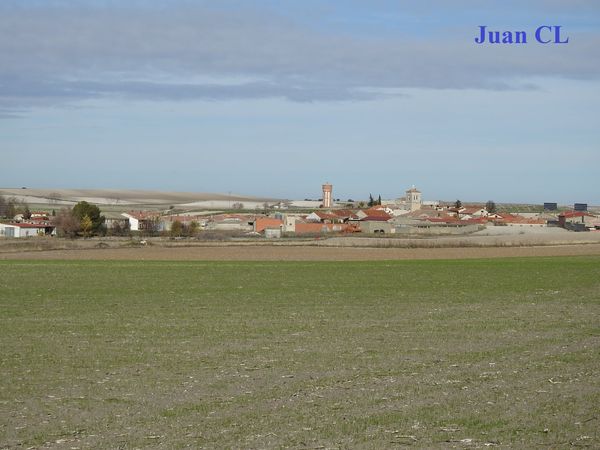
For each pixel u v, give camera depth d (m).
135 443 15.38
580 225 179.38
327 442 15.35
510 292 48.53
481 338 29.20
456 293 47.78
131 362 24.19
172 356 25.23
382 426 16.50
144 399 19.09
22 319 35.19
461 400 18.78
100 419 17.23
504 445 15.17
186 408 18.14
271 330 31.41
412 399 18.92
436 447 15.05
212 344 27.73
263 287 51.62
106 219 163.75
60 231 135.12
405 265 74.81
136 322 34.06
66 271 65.12
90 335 30.11
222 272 65.00
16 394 19.73
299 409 17.98
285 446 15.10
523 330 31.48
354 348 26.77
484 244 111.00
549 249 103.19
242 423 16.78
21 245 101.44
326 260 82.00
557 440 15.46
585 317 35.97
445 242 111.69
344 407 18.14
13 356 25.36
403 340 28.66
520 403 18.47
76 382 21.17
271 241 111.81
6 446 15.26
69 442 15.50
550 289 50.59
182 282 55.31
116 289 50.06
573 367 23.16
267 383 20.88
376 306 40.53
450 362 24.00
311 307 40.03
